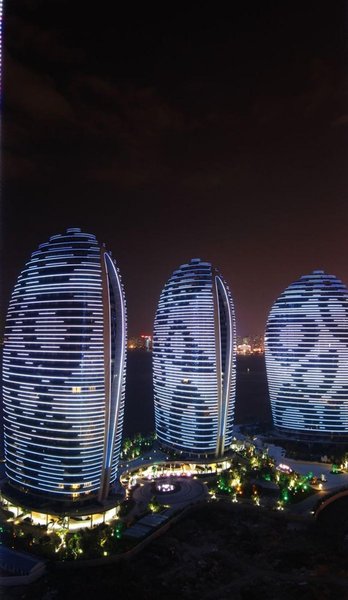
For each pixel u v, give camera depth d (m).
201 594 129.12
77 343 168.12
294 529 169.38
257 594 128.25
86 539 153.12
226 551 153.25
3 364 189.38
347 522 179.12
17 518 170.25
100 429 170.62
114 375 175.62
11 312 186.38
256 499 187.00
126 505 182.62
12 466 182.75
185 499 190.75
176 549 153.75
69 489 169.00
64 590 129.00
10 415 183.12
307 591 129.38
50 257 178.62
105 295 172.88
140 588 130.00
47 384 170.88
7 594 127.94
